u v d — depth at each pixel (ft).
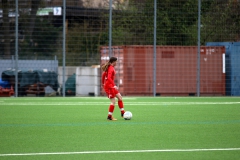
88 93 397.80
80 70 397.60
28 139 150.00
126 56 383.65
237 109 260.42
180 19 393.50
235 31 397.19
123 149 131.64
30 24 410.11
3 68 395.75
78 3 432.25
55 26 463.01
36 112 240.94
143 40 393.50
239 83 397.60
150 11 389.80
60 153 125.70
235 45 397.39
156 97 374.63
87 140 147.74
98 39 412.36
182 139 149.38
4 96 376.07
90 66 413.59
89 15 416.05
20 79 378.94
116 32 396.37
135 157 120.16
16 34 365.81
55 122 196.03
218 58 395.14
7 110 252.62
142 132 165.48
